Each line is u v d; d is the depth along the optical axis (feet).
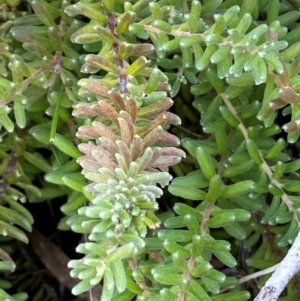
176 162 1.02
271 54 1.11
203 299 1.05
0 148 1.35
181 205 1.15
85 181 1.21
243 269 1.43
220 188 1.18
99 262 0.96
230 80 1.19
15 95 1.15
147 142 1.02
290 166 1.23
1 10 1.33
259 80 1.10
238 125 1.27
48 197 1.39
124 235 0.96
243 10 1.26
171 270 1.07
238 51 1.11
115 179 0.97
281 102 1.15
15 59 1.16
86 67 1.12
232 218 1.13
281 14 1.42
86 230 1.13
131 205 0.96
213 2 1.25
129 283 1.11
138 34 1.19
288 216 1.18
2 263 1.19
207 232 1.15
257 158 1.22
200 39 1.15
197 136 1.51
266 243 1.33
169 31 1.17
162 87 1.11
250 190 1.20
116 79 1.11
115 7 1.27
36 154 1.36
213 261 1.42
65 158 1.34
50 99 1.26
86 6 1.15
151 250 1.18
